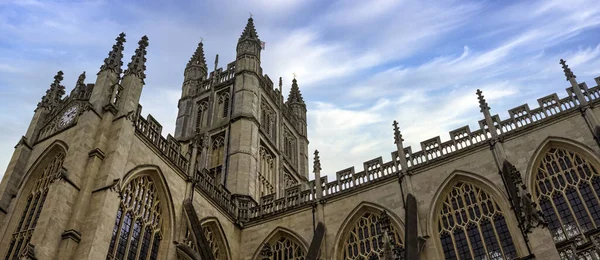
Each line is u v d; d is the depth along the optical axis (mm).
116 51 50500
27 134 49781
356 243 50594
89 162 40531
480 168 47906
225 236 53781
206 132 75750
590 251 35656
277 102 89375
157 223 45406
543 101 49844
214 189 56500
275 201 59344
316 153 60562
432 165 50812
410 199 47906
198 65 93938
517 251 41906
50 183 43438
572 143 44875
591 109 46000
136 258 41344
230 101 79812
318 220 53344
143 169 44312
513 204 43250
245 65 83500
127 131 43656
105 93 46094
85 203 38188
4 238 41312
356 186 53719
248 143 70688
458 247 45281
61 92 55125
